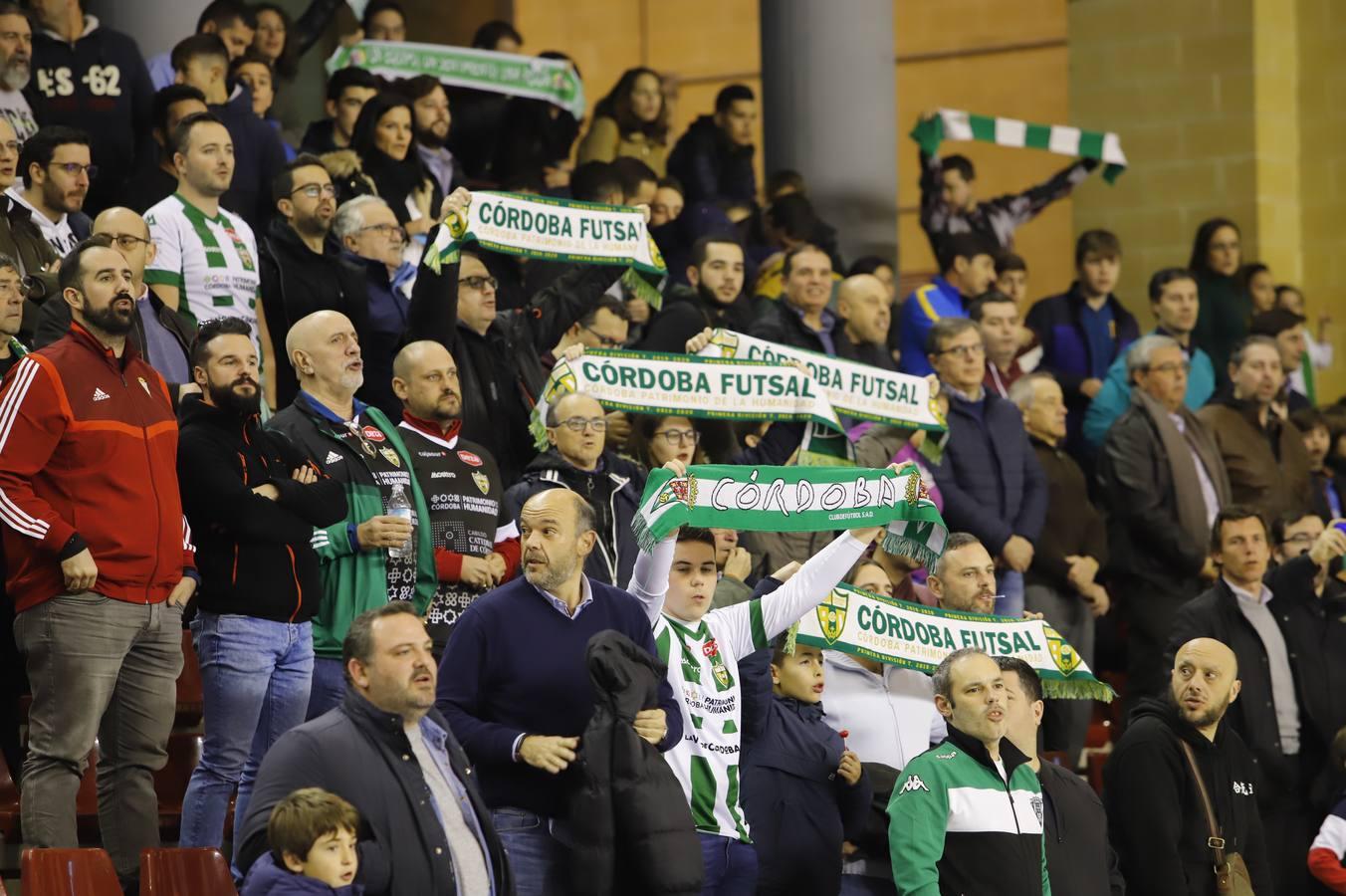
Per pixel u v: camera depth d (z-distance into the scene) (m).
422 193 23.42
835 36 28.31
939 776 15.12
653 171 26.08
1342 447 26.55
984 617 17.48
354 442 16.02
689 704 14.95
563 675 14.01
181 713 17.88
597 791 13.35
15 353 15.96
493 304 19.12
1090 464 25.62
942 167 28.89
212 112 22.08
